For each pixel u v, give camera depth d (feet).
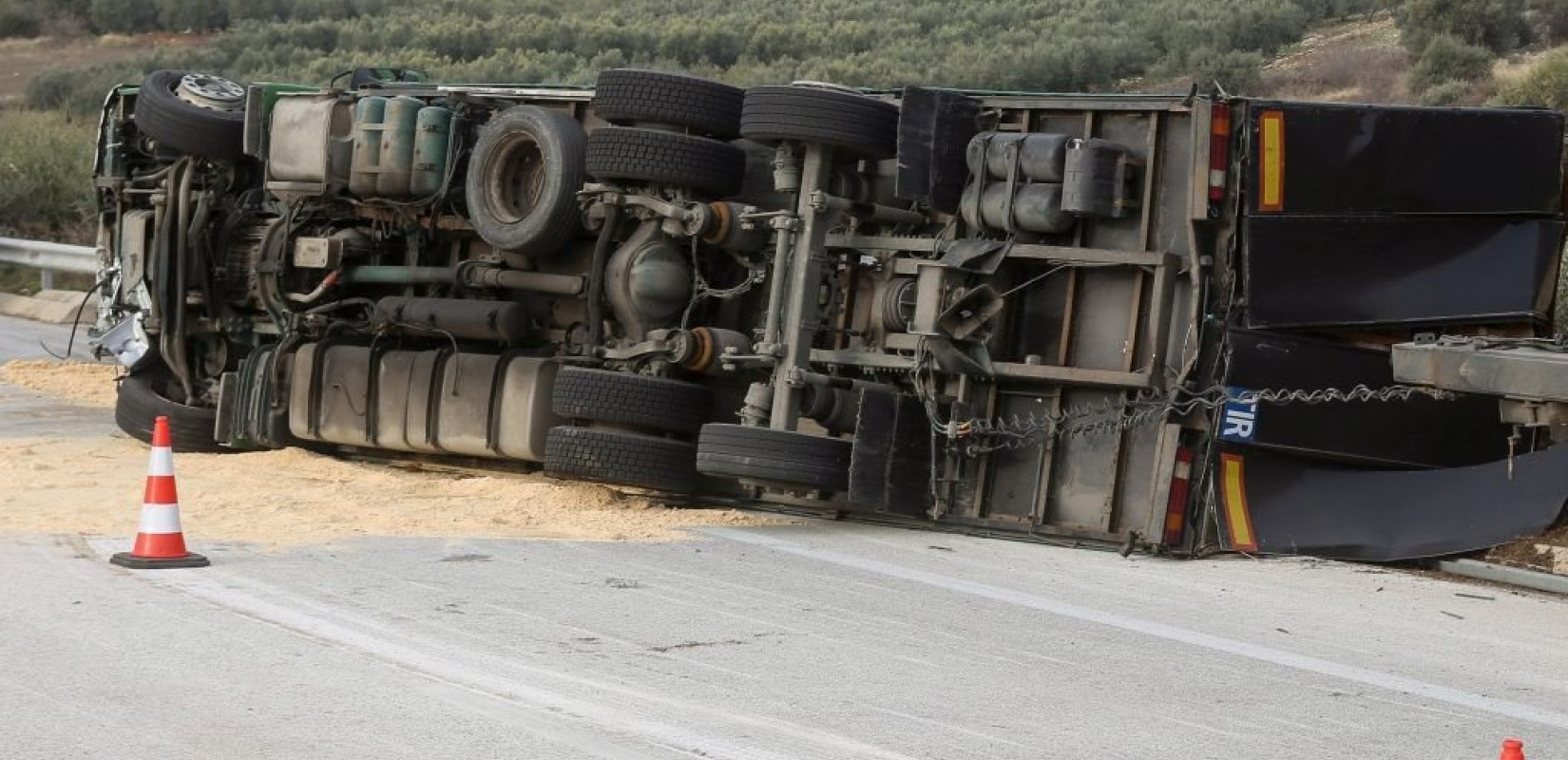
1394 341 61.46
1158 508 60.34
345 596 48.57
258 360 80.43
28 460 73.61
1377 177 60.54
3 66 302.25
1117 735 37.27
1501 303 61.00
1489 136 60.95
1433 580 57.47
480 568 53.52
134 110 87.25
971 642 46.06
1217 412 60.29
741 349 68.03
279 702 37.32
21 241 139.64
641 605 48.96
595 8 277.64
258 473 72.69
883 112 65.41
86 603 46.24
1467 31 161.68
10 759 32.73
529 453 71.92
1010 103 65.67
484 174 73.72
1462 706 41.32
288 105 79.87
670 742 35.22
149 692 37.83
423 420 74.74
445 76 208.33
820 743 35.58
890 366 65.26
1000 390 65.21
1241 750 36.45
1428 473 60.95
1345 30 184.03
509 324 72.95
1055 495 63.93
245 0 314.35
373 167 77.25
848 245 66.95
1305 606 52.80
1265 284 60.03
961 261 62.85
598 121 75.15
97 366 108.78
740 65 200.54
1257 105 59.88
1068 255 63.26
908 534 64.23
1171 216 62.90
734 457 62.85
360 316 81.41
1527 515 58.44
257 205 84.99
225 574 51.01
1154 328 61.41
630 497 68.59
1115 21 200.23
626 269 68.59
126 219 86.48
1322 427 60.95
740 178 69.31
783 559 57.62
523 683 39.63
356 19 289.94
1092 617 50.08
